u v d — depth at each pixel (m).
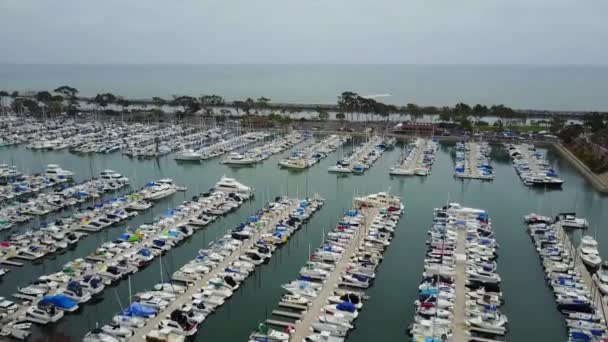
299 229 108.88
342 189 143.88
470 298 75.00
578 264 89.06
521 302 77.69
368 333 69.25
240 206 125.19
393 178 157.88
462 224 106.62
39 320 69.69
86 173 159.50
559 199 135.75
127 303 76.81
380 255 92.50
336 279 82.44
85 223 106.75
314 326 67.94
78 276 82.38
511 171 169.00
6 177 145.88
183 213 114.69
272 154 189.88
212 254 90.25
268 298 78.81
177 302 74.44
